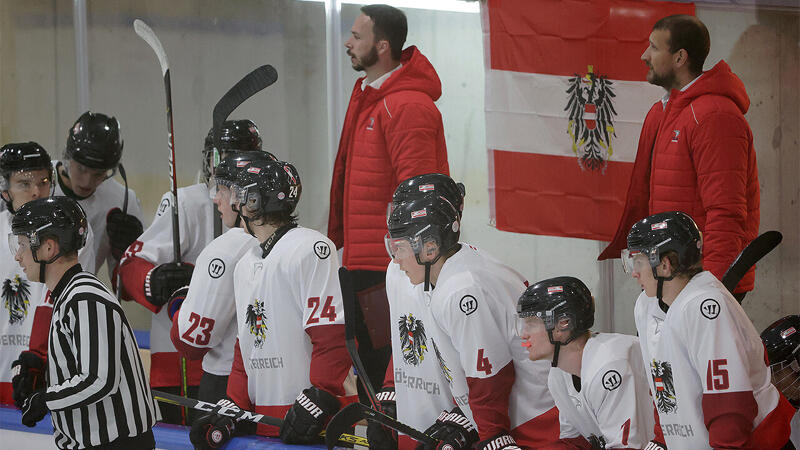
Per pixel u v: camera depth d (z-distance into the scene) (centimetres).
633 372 1068
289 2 1994
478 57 1906
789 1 1678
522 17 1702
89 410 1103
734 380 968
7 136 2191
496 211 1750
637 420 1056
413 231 1123
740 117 1448
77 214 1151
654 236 1014
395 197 1154
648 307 1062
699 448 1016
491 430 1102
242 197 1272
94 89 2148
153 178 2133
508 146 1733
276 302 1270
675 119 1488
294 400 1281
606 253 1644
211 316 1342
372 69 1630
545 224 1728
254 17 2031
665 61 1530
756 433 995
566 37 1688
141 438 1126
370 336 1602
